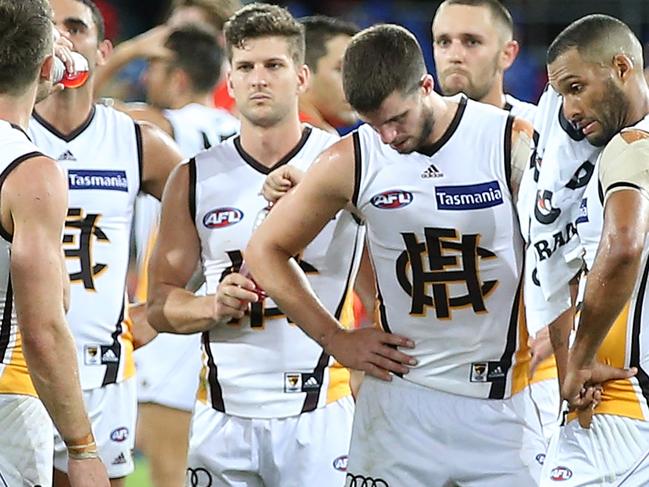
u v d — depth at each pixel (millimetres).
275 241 15555
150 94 25844
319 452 16938
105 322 18328
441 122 15148
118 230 18500
